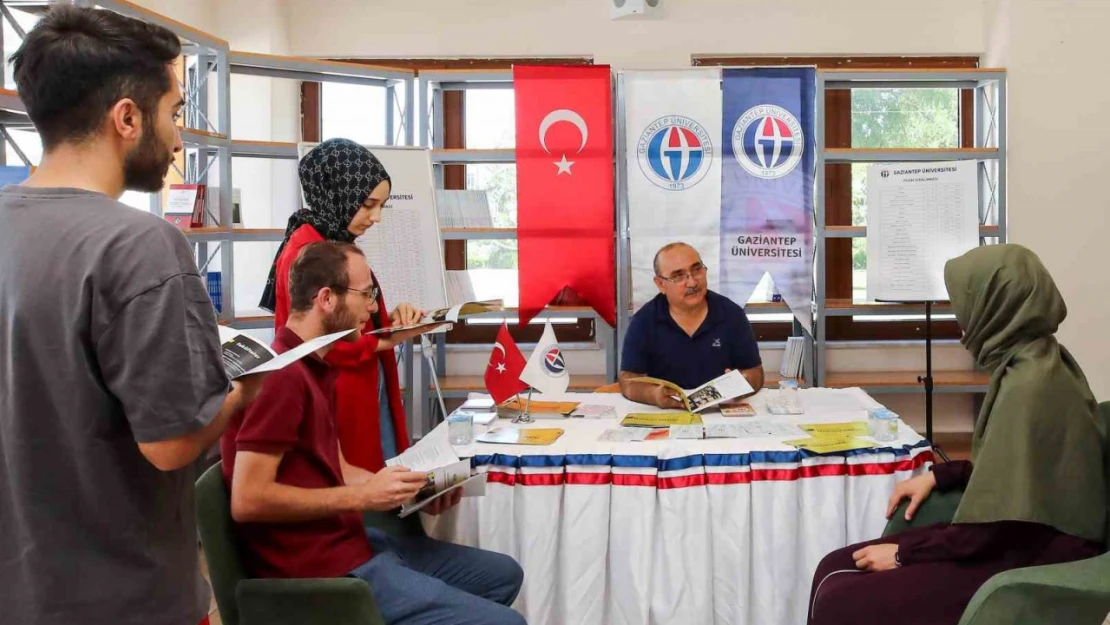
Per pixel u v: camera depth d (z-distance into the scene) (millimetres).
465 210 4445
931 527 1811
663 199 4320
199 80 3760
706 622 2137
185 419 1034
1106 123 4473
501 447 2158
